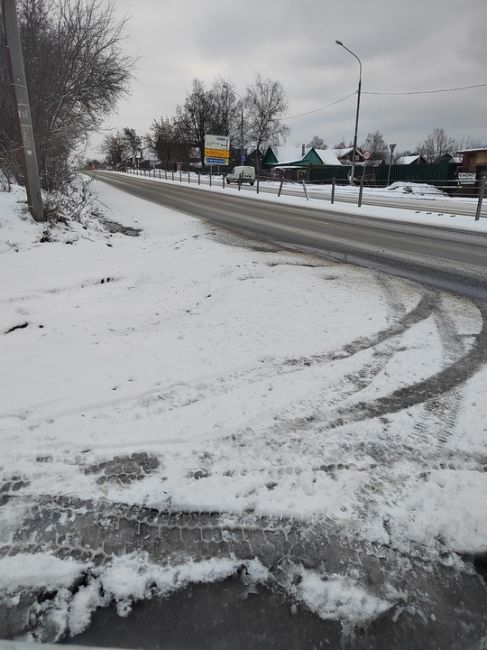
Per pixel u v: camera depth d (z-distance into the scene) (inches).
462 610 59.7
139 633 56.9
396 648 55.2
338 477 83.1
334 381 120.9
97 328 163.3
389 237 397.4
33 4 457.7
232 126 2970.0
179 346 145.7
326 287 218.5
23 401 109.5
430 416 104.3
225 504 76.4
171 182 1702.8
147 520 73.5
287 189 1305.4
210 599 61.1
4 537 70.0
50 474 83.4
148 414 104.0
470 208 732.7
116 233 390.3
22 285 208.5
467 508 75.3
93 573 64.4
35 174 319.3
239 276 239.6
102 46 536.7
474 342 150.4
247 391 115.1
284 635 56.6
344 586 62.6
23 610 59.2
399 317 175.6
